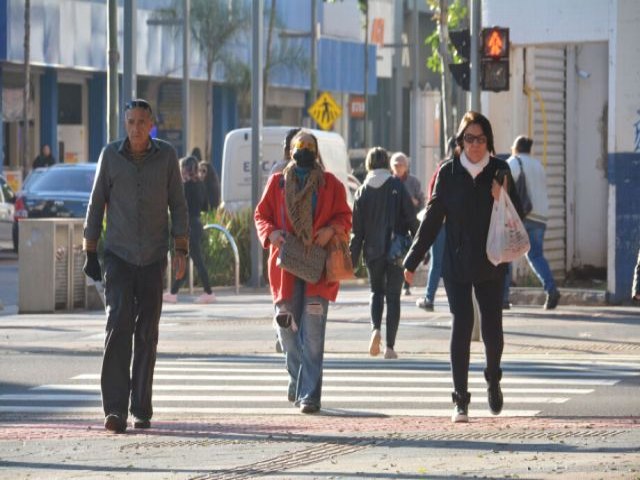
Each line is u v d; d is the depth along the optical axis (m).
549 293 67.94
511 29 71.88
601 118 77.81
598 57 77.69
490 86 60.53
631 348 54.69
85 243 35.47
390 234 50.81
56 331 61.69
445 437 33.84
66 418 38.69
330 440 33.44
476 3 60.94
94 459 30.80
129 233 35.00
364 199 50.97
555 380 46.09
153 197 35.06
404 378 46.94
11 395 43.22
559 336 58.03
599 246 78.50
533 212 67.25
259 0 92.19
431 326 62.28
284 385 45.38
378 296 52.00
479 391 43.97
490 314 37.03
